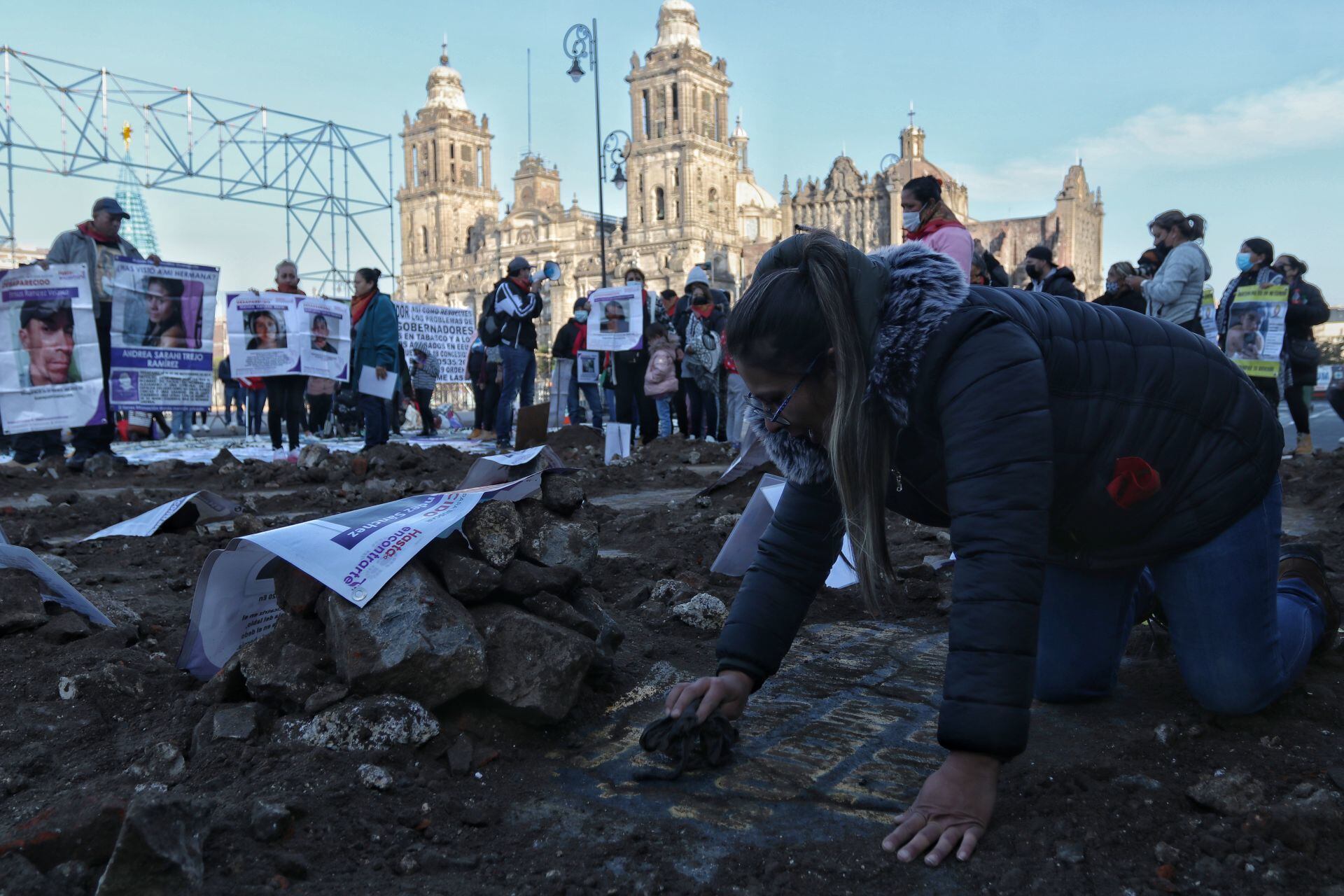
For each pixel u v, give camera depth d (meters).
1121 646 2.55
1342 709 2.46
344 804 1.97
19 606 2.95
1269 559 2.18
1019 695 1.77
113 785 2.04
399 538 2.43
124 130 26.34
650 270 72.75
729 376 11.13
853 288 1.78
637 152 74.25
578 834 1.95
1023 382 1.76
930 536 4.93
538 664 2.37
